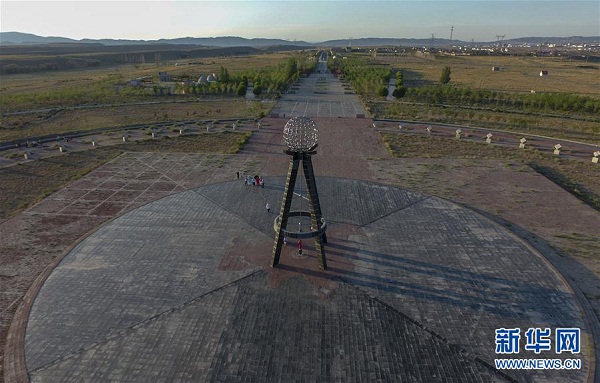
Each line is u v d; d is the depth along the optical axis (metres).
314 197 23.45
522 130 59.22
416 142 52.69
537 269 24.08
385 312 20.53
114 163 44.06
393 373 16.92
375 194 35.00
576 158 46.34
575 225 30.03
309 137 22.50
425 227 29.05
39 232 29.09
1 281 23.50
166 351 18.03
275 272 23.83
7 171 41.56
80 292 22.05
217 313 20.42
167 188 37.06
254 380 16.53
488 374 16.94
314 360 17.55
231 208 32.19
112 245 26.72
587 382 16.59
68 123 62.75
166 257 25.33
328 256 25.47
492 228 28.88
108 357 17.75
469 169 42.09
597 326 19.73
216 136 55.34
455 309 20.77
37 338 18.89
